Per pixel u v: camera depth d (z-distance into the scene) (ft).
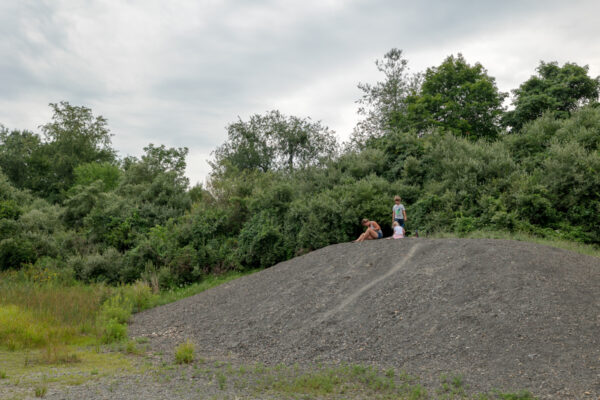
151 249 55.21
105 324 30.32
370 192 57.98
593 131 59.26
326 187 70.13
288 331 26.53
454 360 19.17
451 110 89.97
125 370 20.58
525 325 20.48
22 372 20.02
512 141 65.82
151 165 91.81
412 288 27.37
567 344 18.47
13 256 58.18
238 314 31.86
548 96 87.92
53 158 148.66
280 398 16.30
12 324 27.99
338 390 17.21
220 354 24.50
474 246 31.19
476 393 15.94
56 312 34.01
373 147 77.66
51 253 62.44
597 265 28.37
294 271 38.29
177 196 77.97
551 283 24.13
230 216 62.49
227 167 78.18
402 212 45.21
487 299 23.61
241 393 16.92
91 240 66.64
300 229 55.36
